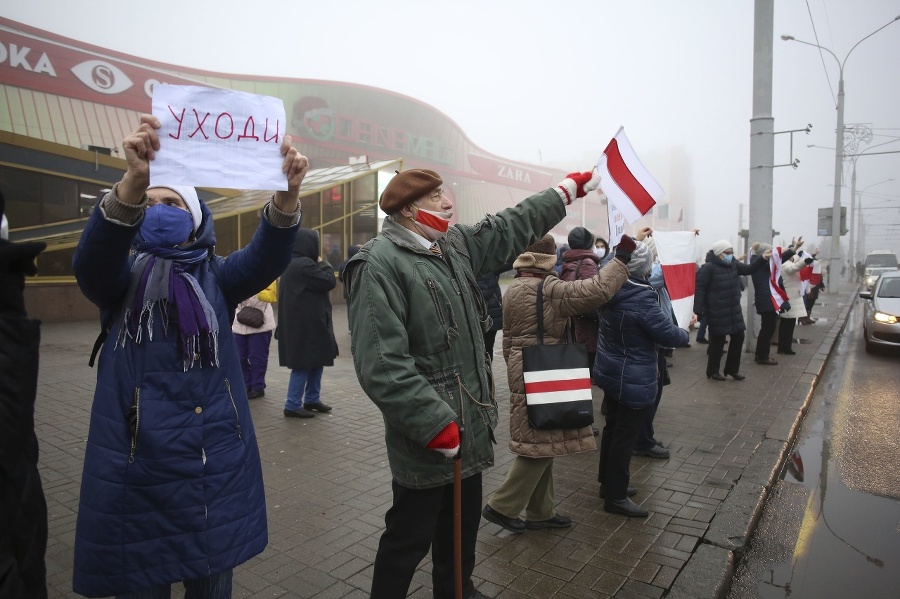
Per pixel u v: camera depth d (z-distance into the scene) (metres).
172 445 1.82
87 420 5.49
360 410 6.02
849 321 16.73
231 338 2.02
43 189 13.86
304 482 4.13
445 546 2.43
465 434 2.23
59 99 24.38
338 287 18.36
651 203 3.23
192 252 1.97
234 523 1.92
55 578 2.88
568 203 2.75
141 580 1.81
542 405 3.14
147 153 1.68
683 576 2.98
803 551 3.52
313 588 2.83
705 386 7.44
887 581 3.19
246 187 1.81
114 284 1.82
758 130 9.61
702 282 7.79
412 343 2.20
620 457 3.71
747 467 4.57
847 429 6.07
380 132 41.38
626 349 3.68
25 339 1.25
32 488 1.29
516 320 3.38
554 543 3.34
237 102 1.79
